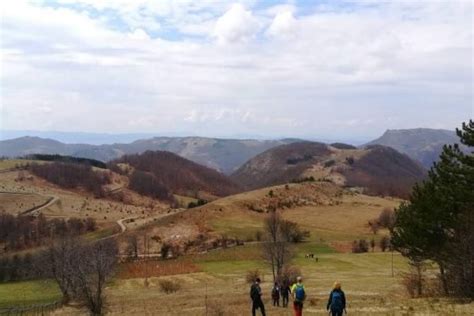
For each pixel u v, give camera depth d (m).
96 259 51.28
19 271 97.00
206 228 159.75
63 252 66.19
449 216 40.38
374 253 121.88
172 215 180.75
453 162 41.44
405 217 44.81
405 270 89.19
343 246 132.38
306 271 92.56
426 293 44.75
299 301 30.27
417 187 44.50
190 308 47.31
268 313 38.47
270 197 199.00
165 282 78.81
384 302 41.25
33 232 180.75
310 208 192.00
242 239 143.25
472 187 39.53
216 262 115.00
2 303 71.25
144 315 44.56
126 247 140.38
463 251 38.28
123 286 82.94
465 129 41.25
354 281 74.88
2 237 175.75
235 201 190.38
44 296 78.75
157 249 143.50
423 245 42.16
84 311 53.94
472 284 38.03
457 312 30.38
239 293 64.62
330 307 27.22
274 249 80.62
